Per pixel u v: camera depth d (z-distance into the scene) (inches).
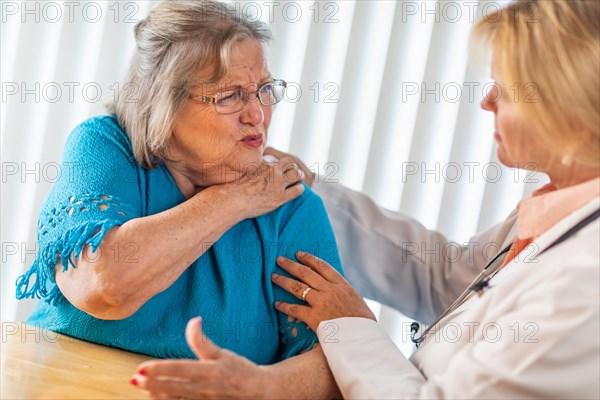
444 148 89.9
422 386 49.9
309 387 54.3
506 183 91.2
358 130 88.4
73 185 62.6
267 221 66.9
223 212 61.7
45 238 61.4
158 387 45.1
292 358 55.9
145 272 57.7
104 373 55.0
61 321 64.2
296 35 86.3
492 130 90.2
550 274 47.5
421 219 90.7
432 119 89.7
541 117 48.8
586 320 45.2
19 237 85.1
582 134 48.6
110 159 63.9
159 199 64.9
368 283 81.7
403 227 79.9
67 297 59.7
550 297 46.1
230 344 63.9
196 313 63.2
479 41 53.2
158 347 62.0
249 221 66.7
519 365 46.0
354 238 80.4
